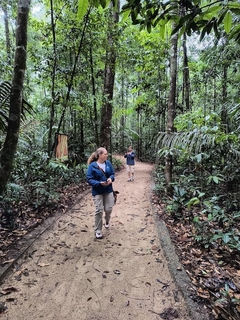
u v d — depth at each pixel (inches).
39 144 281.4
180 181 215.2
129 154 339.9
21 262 111.0
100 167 141.9
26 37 127.3
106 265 112.0
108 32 274.7
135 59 325.7
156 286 96.5
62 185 243.8
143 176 386.0
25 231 141.4
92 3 61.7
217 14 61.0
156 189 247.0
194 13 57.6
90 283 98.3
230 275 102.4
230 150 159.3
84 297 89.7
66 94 260.2
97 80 446.9
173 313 81.7
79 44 256.2
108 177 144.3
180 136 168.6
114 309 83.7
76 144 355.3
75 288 94.8
